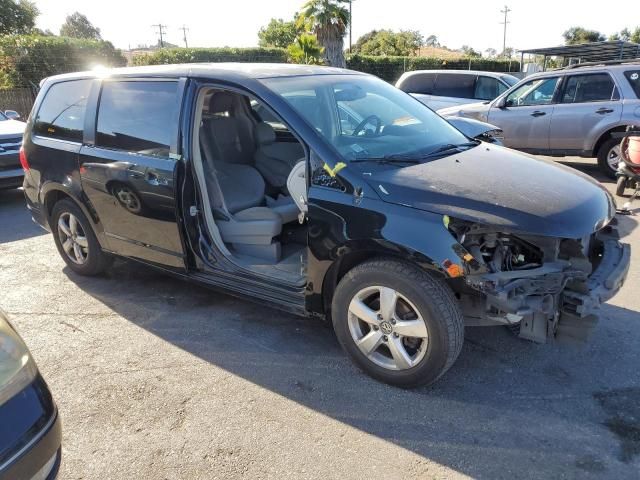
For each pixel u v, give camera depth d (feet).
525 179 10.21
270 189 14.65
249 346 11.74
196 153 11.89
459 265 8.63
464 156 11.41
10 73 61.31
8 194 28.17
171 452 8.61
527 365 10.75
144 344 11.93
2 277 16.02
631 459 8.21
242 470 8.20
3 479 5.82
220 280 12.12
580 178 10.97
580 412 9.32
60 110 14.80
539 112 28.73
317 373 10.66
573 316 9.10
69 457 8.54
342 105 12.03
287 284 11.23
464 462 8.25
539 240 9.17
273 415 9.44
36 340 12.19
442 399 9.75
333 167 9.94
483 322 9.62
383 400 9.77
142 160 12.46
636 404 9.50
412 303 9.25
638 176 21.44
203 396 10.02
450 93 39.45
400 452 8.50
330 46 60.34
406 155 10.89
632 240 17.93
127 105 13.05
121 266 16.52
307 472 8.14
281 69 12.46
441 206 9.00
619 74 26.43
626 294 13.76
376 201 9.40
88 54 67.51
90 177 13.60
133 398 10.00
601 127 26.76
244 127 14.71
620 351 11.14
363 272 9.71
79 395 10.12
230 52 76.07
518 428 8.95
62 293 14.73
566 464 8.14
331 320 11.02
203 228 12.21
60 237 15.70
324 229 9.92
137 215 12.92
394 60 91.40
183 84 12.05
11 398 6.22
